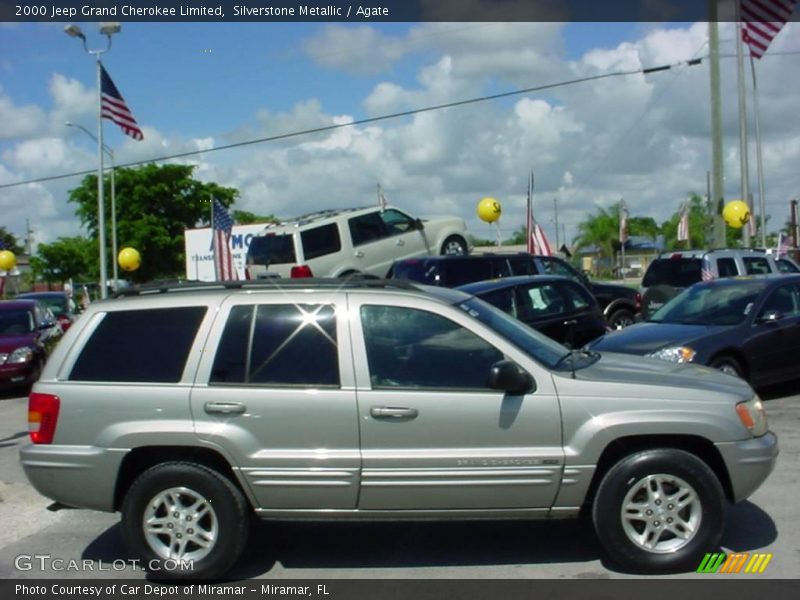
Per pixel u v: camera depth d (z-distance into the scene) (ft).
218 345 18.83
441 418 18.04
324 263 60.49
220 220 70.33
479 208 64.18
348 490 18.15
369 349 18.57
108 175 175.63
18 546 21.72
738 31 74.02
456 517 18.28
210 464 18.71
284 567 19.53
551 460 17.95
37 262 210.18
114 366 19.01
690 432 17.99
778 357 36.01
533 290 42.37
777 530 20.59
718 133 70.44
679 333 35.37
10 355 49.39
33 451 18.93
